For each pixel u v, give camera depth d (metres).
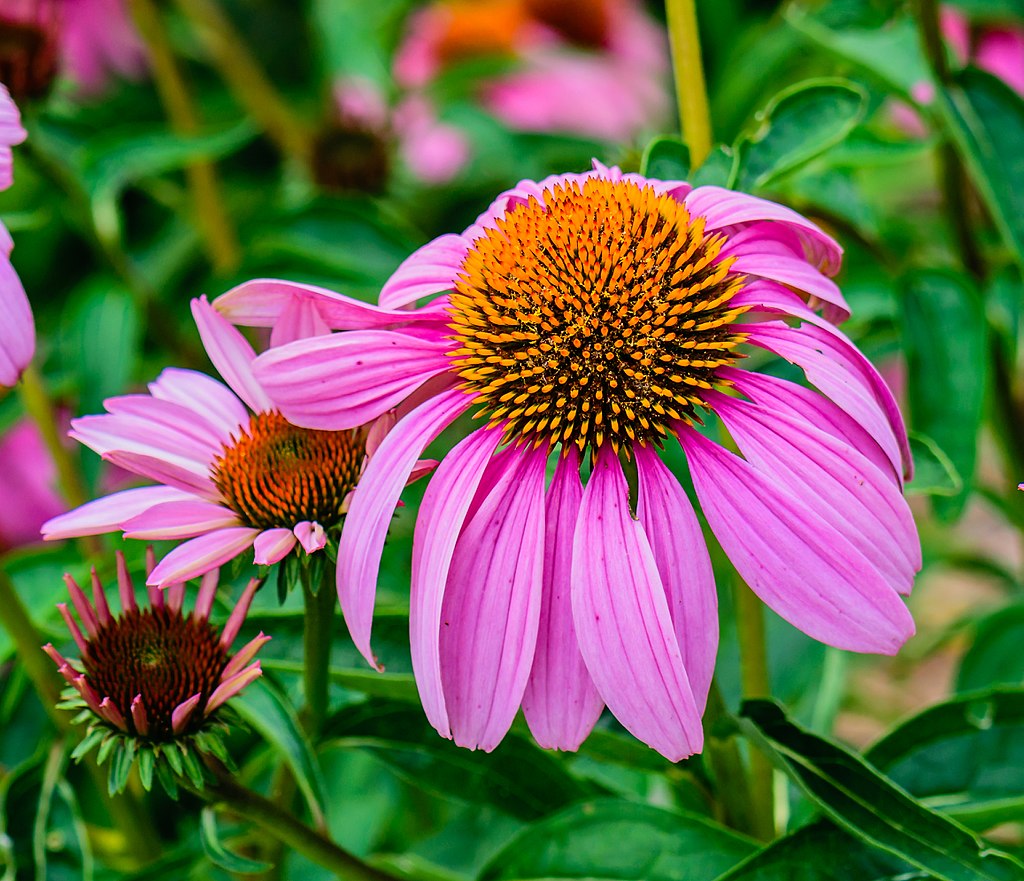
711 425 0.47
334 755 0.58
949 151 0.52
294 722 0.42
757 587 0.39
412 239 0.58
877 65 0.51
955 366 0.50
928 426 0.50
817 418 0.41
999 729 0.44
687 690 0.39
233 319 0.42
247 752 0.48
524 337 0.41
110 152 0.56
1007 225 0.48
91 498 0.53
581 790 0.45
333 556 0.40
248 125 0.59
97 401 0.56
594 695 0.40
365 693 0.44
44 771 0.46
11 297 0.40
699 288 0.41
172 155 0.56
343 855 0.42
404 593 0.53
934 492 0.44
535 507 0.40
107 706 0.40
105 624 0.41
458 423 0.54
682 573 0.40
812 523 0.39
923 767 0.44
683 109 0.45
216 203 0.64
